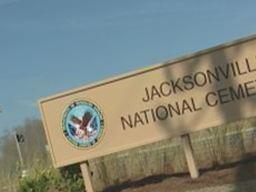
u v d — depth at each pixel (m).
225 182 11.51
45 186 13.41
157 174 13.91
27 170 16.97
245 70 12.35
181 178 12.69
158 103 12.65
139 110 12.72
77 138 12.91
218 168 12.93
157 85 12.66
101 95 12.84
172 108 12.59
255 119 14.34
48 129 13.00
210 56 12.48
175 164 13.98
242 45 12.37
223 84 12.45
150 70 12.67
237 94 12.40
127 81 12.77
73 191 13.19
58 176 13.28
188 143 12.55
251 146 14.23
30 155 20.52
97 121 12.84
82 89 12.89
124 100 12.77
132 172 14.29
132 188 12.85
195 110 12.52
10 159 27.84
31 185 13.48
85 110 12.88
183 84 12.56
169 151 14.09
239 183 11.18
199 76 12.51
